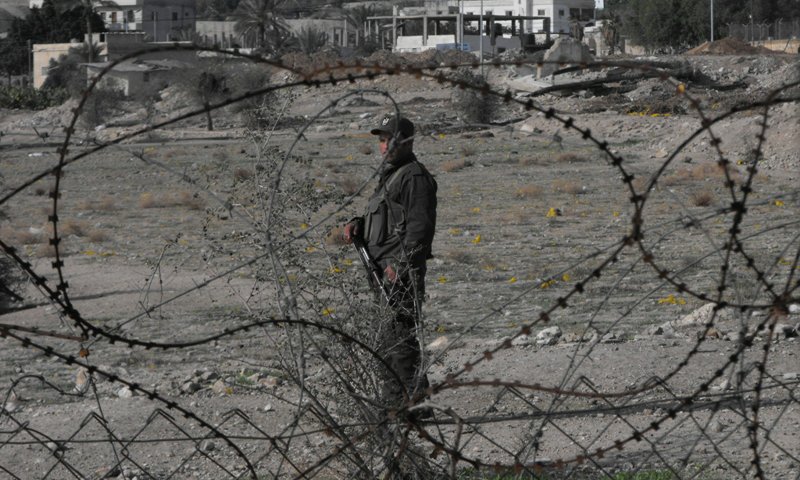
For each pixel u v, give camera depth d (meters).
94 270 31.83
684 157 69.69
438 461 9.52
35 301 26.05
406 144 10.91
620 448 6.81
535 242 37.41
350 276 9.49
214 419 12.70
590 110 101.56
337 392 8.69
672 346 16.27
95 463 10.92
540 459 9.87
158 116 115.75
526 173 65.94
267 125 8.88
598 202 50.38
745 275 25.75
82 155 5.43
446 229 42.06
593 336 18.28
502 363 15.45
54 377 17.70
